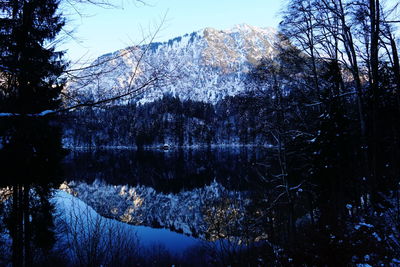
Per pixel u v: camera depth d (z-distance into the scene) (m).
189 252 13.79
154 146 109.31
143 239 16.62
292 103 12.12
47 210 8.78
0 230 6.42
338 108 11.16
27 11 2.55
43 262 7.18
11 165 3.06
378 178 9.02
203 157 76.56
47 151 3.80
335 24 10.85
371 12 8.49
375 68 8.77
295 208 16.75
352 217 9.70
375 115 9.22
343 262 6.43
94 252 4.08
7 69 2.52
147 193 37.56
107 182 43.19
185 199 32.00
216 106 150.88
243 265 7.43
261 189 15.11
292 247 8.91
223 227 9.97
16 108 2.71
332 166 10.85
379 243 6.46
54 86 2.72
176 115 121.38
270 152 14.46
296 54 12.11
